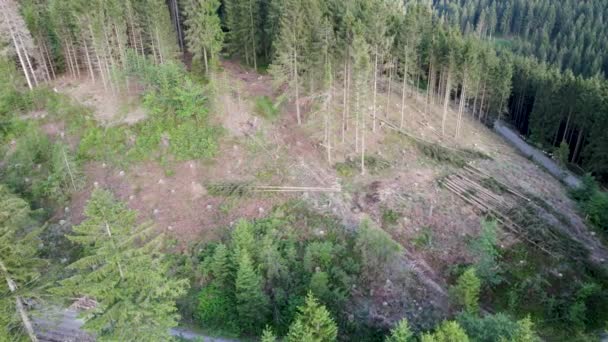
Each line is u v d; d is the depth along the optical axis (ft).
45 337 100.12
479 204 146.00
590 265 129.08
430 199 145.38
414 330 110.22
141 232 67.21
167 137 154.51
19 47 172.86
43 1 191.01
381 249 120.98
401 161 161.89
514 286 123.13
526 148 208.23
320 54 151.43
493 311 117.60
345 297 112.27
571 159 208.64
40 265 71.67
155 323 67.62
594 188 159.12
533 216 143.23
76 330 102.47
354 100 153.38
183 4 188.44
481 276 121.60
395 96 213.87
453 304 116.37
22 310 70.79
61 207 139.23
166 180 146.20
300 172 149.38
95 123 160.04
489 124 237.66
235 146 155.02
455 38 193.98
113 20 164.96
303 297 110.42
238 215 136.15
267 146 156.87
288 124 167.02
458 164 166.91
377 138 169.78
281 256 122.62
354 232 130.82
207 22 166.71
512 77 249.75
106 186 144.56
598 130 180.55
